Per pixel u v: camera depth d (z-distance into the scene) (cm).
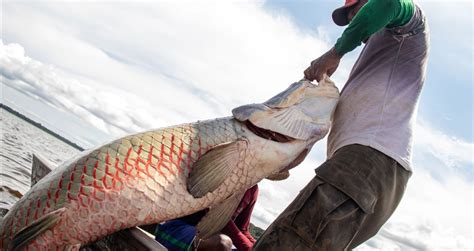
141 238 290
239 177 313
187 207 304
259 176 322
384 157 266
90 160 282
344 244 257
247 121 318
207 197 305
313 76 320
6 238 281
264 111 314
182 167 302
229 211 321
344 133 288
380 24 260
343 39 281
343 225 255
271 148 319
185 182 302
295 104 323
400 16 262
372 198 260
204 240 329
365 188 257
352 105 295
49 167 437
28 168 1003
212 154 296
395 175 268
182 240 334
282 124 319
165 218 301
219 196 310
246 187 321
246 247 338
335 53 294
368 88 288
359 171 261
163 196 295
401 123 276
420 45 281
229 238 334
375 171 262
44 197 277
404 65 283
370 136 270
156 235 363
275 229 273
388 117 275
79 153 304
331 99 325
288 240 266
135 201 286
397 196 279
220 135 315
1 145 1320
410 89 282
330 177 263
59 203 273
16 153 1276
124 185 282
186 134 308
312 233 259
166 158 296
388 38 288
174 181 298
